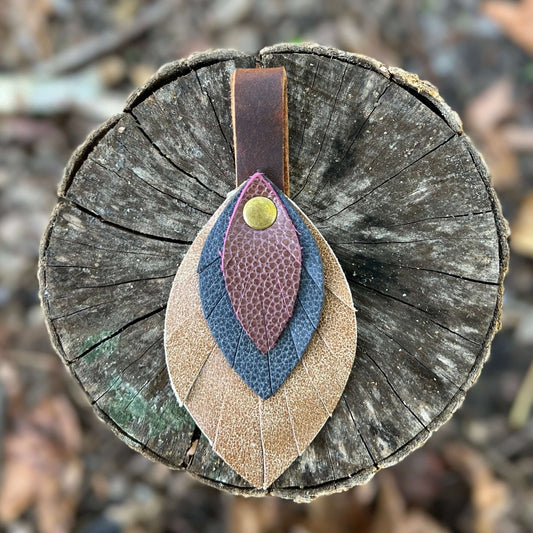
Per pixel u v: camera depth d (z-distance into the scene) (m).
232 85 0.17
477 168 0.18
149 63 0.45
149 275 0.19
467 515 0.33
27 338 0.37
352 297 0.18
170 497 0.34
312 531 0.31
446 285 0.18
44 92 0.42
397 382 0.18
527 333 0.38
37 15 0.45
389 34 0.45
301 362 0.17
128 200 0.18
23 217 0.39
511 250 0.40
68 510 0.33
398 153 0.18
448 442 0.36
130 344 0.19
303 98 0.18
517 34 0.42
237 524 0.32
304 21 0.45
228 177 0.18
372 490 0.33
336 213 0.18
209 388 0.17
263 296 0.17
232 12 0.45
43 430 0.34
